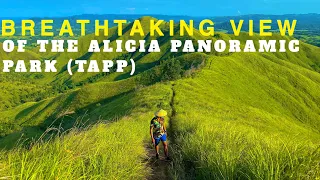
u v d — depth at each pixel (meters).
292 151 4.87
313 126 80.75
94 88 100.50
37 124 94.31
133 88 98.81
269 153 5.06
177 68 95.00
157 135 8.92
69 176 4.02
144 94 45.12
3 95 192.00
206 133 9.20
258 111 43.31
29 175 3.58
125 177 5.60
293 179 4.19
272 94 87.56
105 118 40.25
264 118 40.66
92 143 6.48
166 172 7.41
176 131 13.69
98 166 5.35
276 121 42.09
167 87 47.47
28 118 99.62
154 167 7.92
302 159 4.48
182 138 10.16
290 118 80.56
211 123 15.01
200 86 53.88
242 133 9.29
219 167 5.48
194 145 7.85
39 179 3.57
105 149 6.54
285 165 4.47
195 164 7.06
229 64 88.19
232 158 5.55
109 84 102.94
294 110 85.75
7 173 3.48
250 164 4.91
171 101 38.44
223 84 68.75
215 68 80.56
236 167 5.29
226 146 7.07
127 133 10.20
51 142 5.24
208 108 36.28
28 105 109.56
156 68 107.31
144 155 8.52
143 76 105.12
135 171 6.14
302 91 104.00
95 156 5.49
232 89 70.75
